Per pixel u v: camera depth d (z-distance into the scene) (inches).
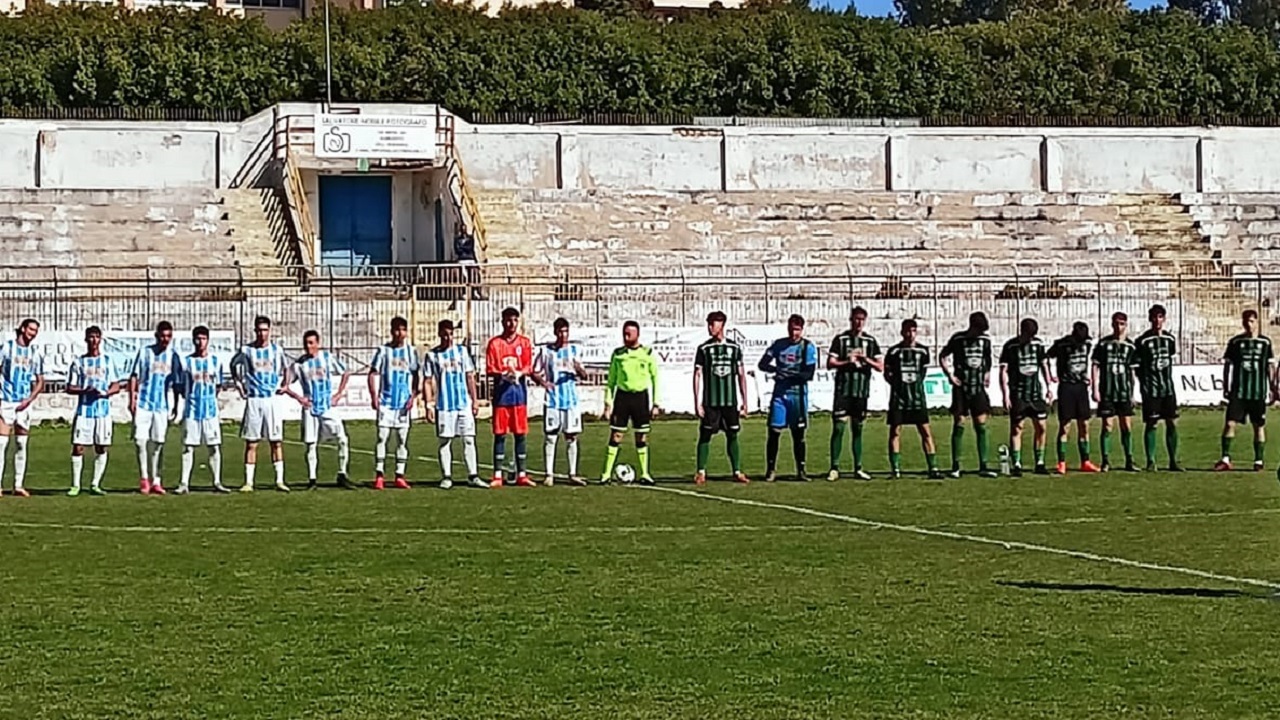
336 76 2401.6
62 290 1692.9
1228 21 4254.4
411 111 2121.1
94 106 2326.5
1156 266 2034.9
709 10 3230.8
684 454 1192.8
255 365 959.6
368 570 632.4
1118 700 415.8
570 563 647.1
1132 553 665.6
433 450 1241.4
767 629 508.1
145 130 2078.0
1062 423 1031.6
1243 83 2738.7
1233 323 1887.3
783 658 466.9
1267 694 420.2
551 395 991.6
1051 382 1190.3
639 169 2204.7
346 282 1702.8
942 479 992.9
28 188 1964.8
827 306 1768.0
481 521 790.5
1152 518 786.2
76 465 944.3
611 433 993.5
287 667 459.8
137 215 1972.2
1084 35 2792.8
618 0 3147.1
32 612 543.8
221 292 1721.2
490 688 434.6
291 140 2092.8
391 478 1037.2
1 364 947.3
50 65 2331.4
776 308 1770.4
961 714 404.8
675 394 1582.2
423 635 502.6
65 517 816.3
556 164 2182.6
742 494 914.1
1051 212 2187.5
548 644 488.1
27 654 477.7
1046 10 3855.8
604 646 485.1
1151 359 1043.9
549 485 979.3
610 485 977.5
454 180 2069.4
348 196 2171.5
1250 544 692.1
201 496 924.6
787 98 2554.1
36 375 954.1
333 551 685.9
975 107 2623.0
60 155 2057.1
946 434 1355.8
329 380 982.4
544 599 564.4
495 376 983.0
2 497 922.7
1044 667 452.4
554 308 1729.8
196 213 1988.2
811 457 1163.9
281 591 584.1
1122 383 1040.2
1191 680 435.5
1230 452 1170.6
